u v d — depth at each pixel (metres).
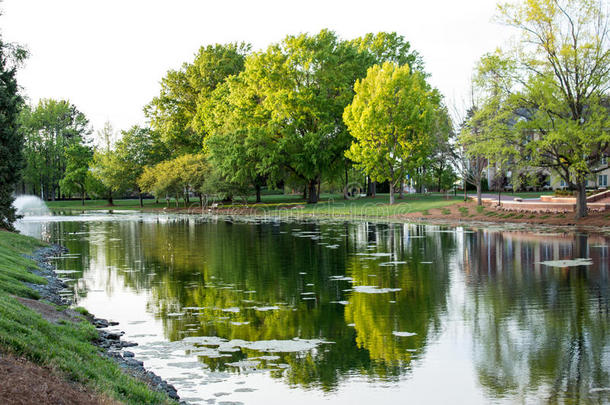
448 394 8.76
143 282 18.69
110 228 44.03
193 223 49.53
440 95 66.62
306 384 9.24
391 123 55.09
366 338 11.87
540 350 10.86
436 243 28.73
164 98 86.50
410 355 10.72
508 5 35.53
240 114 64.75
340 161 66.44
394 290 16.86
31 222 52.72
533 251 24.52
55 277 19.59
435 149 68.38
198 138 85.94
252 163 64.94
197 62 82.44
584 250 24.27
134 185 95.06
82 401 6.65
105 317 13.86
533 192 74.12
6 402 5.86
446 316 13.59
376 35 72.69
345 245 28.69
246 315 13.99
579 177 35.94
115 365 9.49
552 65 35.47
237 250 27.38
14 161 32.50
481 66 37.78
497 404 8.35
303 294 16.47
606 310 13.79
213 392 8.88
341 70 64.06
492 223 40.75
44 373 7.19
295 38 61.50
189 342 11.69
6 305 10.63
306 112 62.56
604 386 8.98
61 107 112.00
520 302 14.89
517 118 38.91
